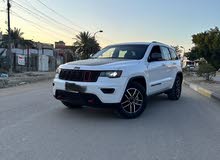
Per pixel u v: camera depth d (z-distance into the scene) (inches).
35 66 1926.7
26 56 1804.9
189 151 204.1
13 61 1598.2
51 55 2278.5
